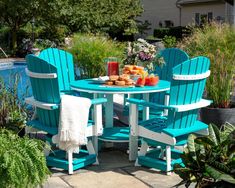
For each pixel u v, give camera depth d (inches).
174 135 153.9
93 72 301.1
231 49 275.0
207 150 100.0
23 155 115.3
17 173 110.2
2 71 392.5
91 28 684.7
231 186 92.7
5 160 110.1
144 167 169.2
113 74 200.8
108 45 323.3
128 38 860.6
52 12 640.4
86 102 157.9
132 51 197.3
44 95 165.2
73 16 658.8
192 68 156.9
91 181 154.3
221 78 208.8
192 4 967.0
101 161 177.2
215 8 897.5
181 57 211.5
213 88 208.5
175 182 152.7
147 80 182.4
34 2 620.4
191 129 160.1
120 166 171.0
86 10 663.1
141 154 170.9
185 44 316.2
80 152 176.6
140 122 172.9
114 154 186.9
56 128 164.1
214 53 255.6
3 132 129.0
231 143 97.2
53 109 160.6
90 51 300.8
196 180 97.6
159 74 220.1
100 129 167.0
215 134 105.0
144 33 968.3
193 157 99.2
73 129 155.5
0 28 701.3
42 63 161.0
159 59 196.2
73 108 155.4
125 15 746.8
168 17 1052.5
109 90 172.6
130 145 176.2
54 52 206.1
